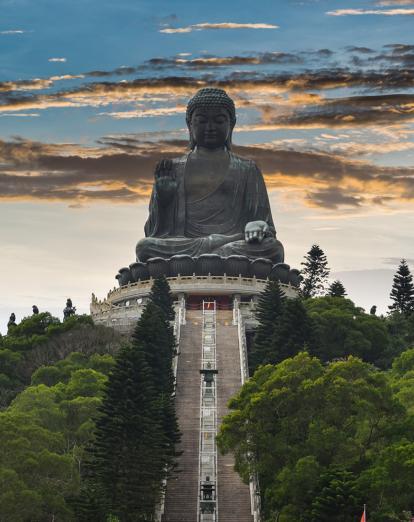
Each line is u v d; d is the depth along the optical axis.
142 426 142.38
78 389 167.88
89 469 144.62
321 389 140.75
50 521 136.50
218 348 188.00
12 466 135.88
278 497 134.75
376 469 130.38
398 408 140.12
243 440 141.75
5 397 184.38
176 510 145.25
